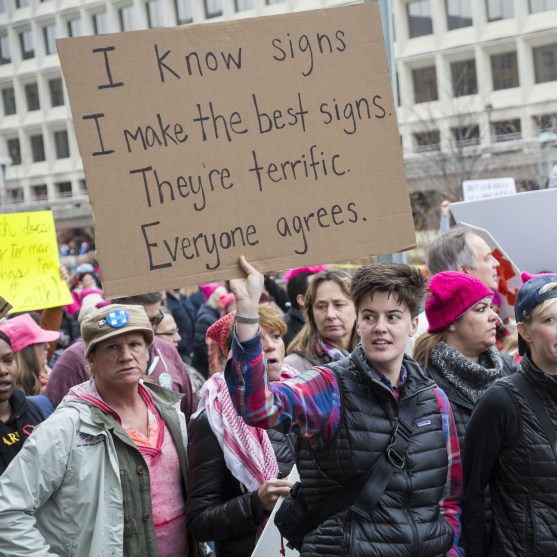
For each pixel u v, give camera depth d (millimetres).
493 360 5121
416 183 37719
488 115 40969
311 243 3785
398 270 3777
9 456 5066
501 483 4230
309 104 3832
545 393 4172
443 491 3869
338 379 3764
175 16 53562
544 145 34188
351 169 3852
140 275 3619
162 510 4562
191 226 3676
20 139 62344
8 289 8141
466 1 42750
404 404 3787
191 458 4645
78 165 60281
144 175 3650
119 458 4316
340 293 6145
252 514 4355
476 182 12008
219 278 3680
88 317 4492
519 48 41438
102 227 3598
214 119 3734
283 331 5016
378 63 3908
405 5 44500
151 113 3680
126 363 4473
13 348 6238
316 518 3740
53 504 4219
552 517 4117
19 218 8250
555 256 7258
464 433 4793
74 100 3615
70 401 4375
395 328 3729
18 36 61844
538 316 4156
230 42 3777
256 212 3740
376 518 3654
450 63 43594
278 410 3541
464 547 4266
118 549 4199
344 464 3682
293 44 3838
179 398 4801
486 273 6234
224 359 5527
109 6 56625
